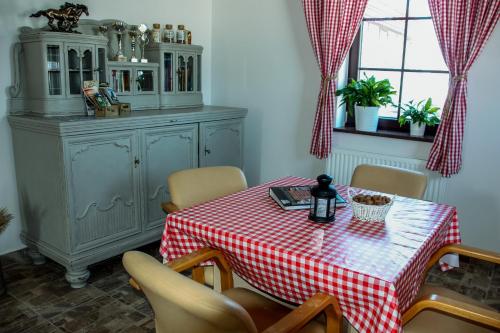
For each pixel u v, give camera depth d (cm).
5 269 274
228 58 389
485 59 273
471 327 151
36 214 270
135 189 280
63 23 263
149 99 324
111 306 238
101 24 302
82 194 250
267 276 152
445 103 278
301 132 358
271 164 381
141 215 287
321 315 161
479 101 279
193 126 313
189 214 176
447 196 301
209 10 389
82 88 269
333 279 133
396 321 123
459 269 288
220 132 338
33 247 277
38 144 252
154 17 343
